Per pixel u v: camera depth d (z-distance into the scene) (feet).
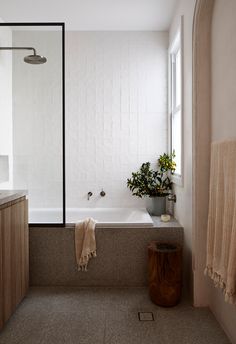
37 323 7.20
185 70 9.21
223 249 5.85
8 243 7.01
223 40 6.66
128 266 9.20
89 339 6.59
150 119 12.62
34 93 10.52
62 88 9.97
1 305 6.58
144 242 9.25
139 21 11.75
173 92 12.07
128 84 12.57
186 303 8.20
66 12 10.91
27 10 10.69
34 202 10.35
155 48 12.51
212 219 6.73
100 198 12.67
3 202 6.56
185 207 9.16
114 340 6.56
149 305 8.08
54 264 9.22
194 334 6.78
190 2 8.46
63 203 9.60
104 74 12.56
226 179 5.82
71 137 12.62
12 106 10.51
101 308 7.92
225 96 6.57
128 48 12.51
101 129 12.61
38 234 9.21
